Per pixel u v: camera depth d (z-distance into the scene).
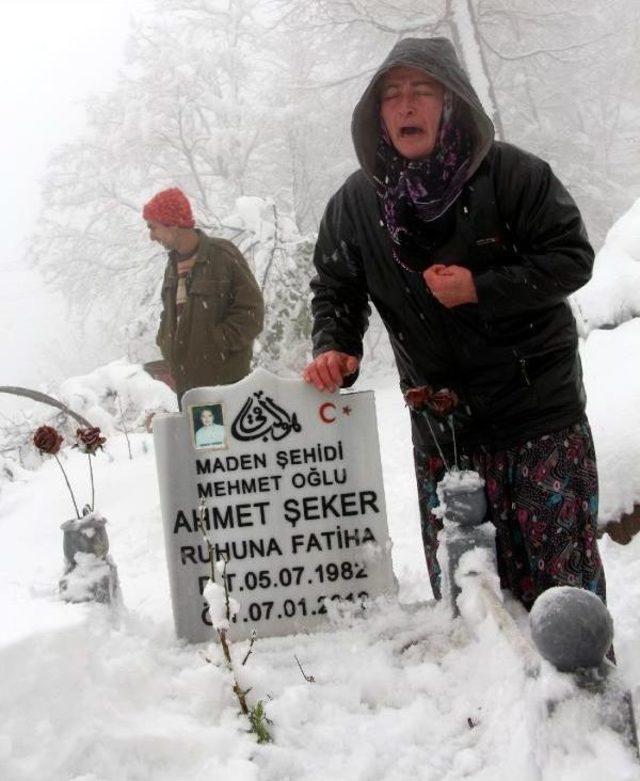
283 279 11.79
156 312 14.62
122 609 2.90
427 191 2.66
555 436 2.78
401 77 2.65
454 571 2.72
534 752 1.75
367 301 3.12
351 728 2.26
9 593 3.08
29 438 10.44
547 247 2.68
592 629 1.63
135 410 9.64
